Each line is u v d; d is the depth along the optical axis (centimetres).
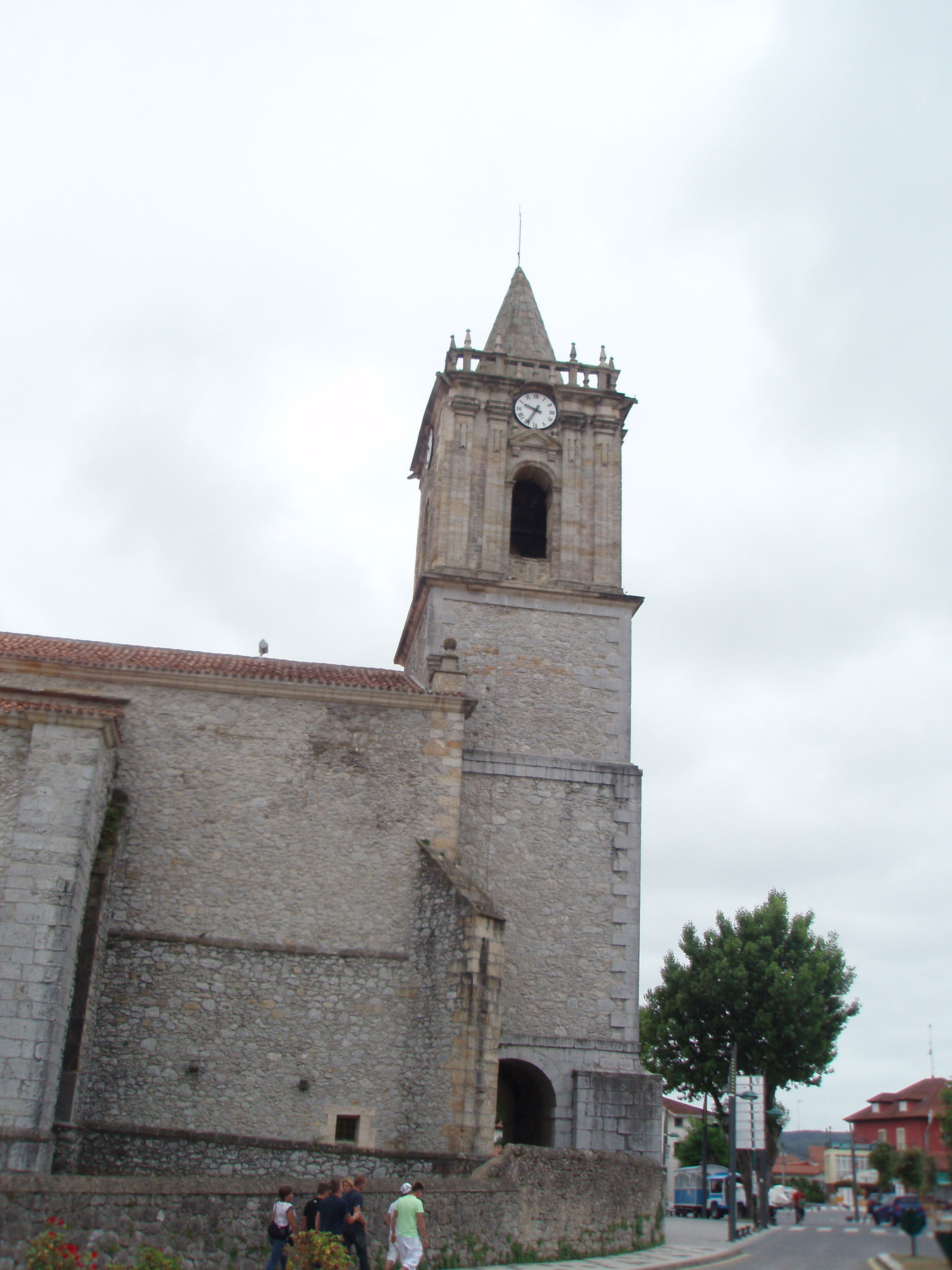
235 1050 2280
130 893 2362
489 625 3034
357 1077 2292
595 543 3184
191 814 2456
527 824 2811
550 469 3266
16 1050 1798
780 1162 8244
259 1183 1476
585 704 2994
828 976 4297
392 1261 1475
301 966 2366
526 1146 1933
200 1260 1384
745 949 4297
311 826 2494
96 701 2334
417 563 3600
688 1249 2239
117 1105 2195
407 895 2459
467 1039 2216
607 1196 2097
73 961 1959
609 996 2678
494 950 2303
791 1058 4119
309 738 2569
